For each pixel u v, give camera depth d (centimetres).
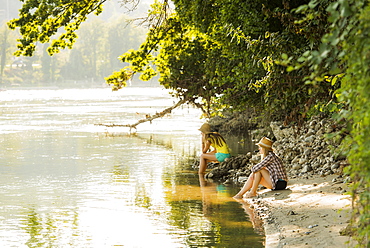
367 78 416
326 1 903
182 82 2762
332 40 420
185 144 2581
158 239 914
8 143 2616
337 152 491
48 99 9006
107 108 6012
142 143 2633
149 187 1440
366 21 414
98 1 2506
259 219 1038
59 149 2380
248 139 2694
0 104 7094
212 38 2094
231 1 1684
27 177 1628
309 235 849
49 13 2336
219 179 1563
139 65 2828
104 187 1448
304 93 1185
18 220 1076
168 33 2769
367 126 421
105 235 948
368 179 419
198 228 983
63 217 1098
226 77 2031
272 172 1265
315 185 1242
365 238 511
